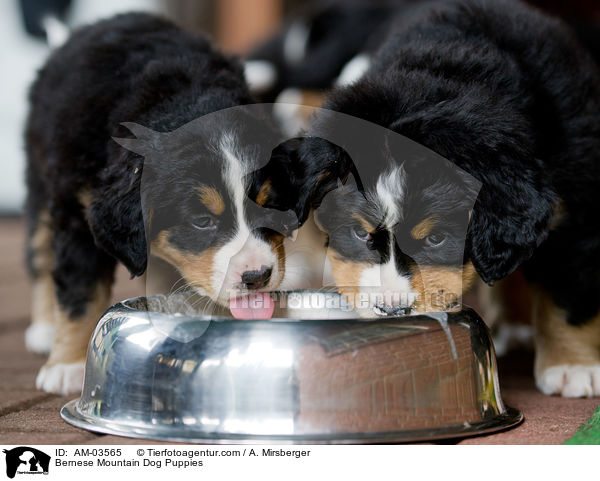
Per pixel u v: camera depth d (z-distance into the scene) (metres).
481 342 1.98
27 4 8.38
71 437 1.88
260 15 9.02
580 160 2.27
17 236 7.64
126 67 2.61
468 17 2.51
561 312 2.45
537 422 2.03
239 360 1.78
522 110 2.19
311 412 1.75
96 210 2.33
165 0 8.73
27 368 2.82
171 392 1.81
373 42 4.00
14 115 9.10
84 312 2.54
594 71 2.59
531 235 2.04
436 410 1.83
